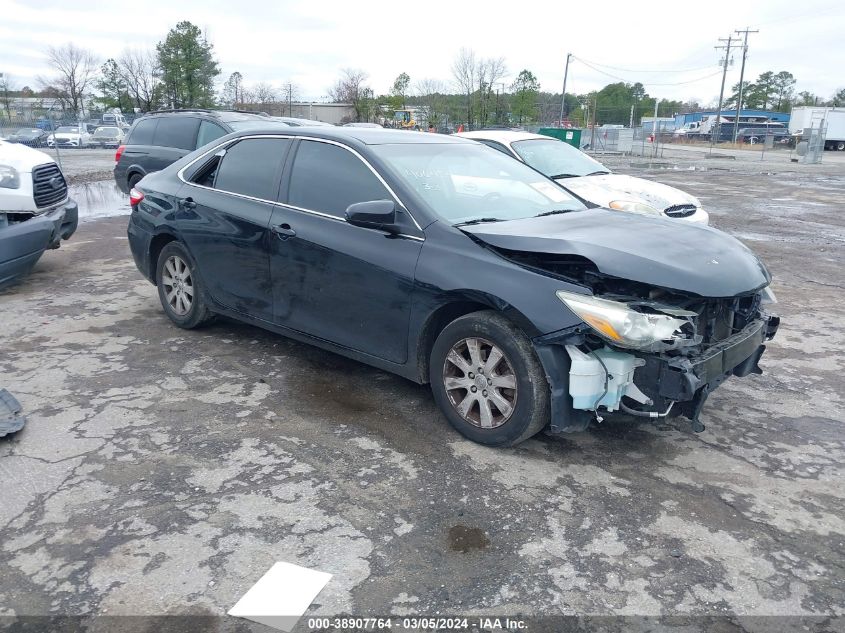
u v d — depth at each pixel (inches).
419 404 175.8
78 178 763.4
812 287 310.2
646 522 126.4
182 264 222.1
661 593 107.7
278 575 110.0
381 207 155.8
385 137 187.9
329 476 140.3
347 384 187.9
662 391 133.8
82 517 124.6
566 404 139.7
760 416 173.2
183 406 172.1
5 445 150.4
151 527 122.0
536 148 378.9
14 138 1129.4
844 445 158.1
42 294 272.5
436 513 128.0
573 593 107.3
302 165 187.5
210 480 137.9
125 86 2765.7
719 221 515.5
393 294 161.3
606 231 155.9
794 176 994.7
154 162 444.1
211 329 231.5
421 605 104.2
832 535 123.7
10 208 254.8
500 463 146.7
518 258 149.3
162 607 102.9
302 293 182.2
